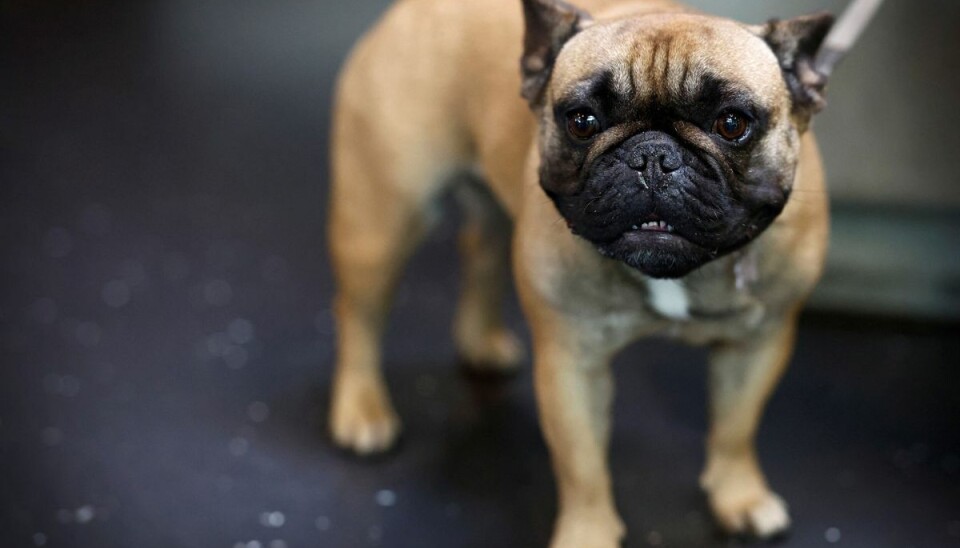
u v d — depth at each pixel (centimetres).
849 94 180
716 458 142
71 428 160
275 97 273
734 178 112
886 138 179
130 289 189
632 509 146
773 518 141
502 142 135
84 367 172
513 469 153
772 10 185
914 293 176
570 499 135
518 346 172
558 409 131
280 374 171
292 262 197
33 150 244
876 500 146
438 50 142
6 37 317
